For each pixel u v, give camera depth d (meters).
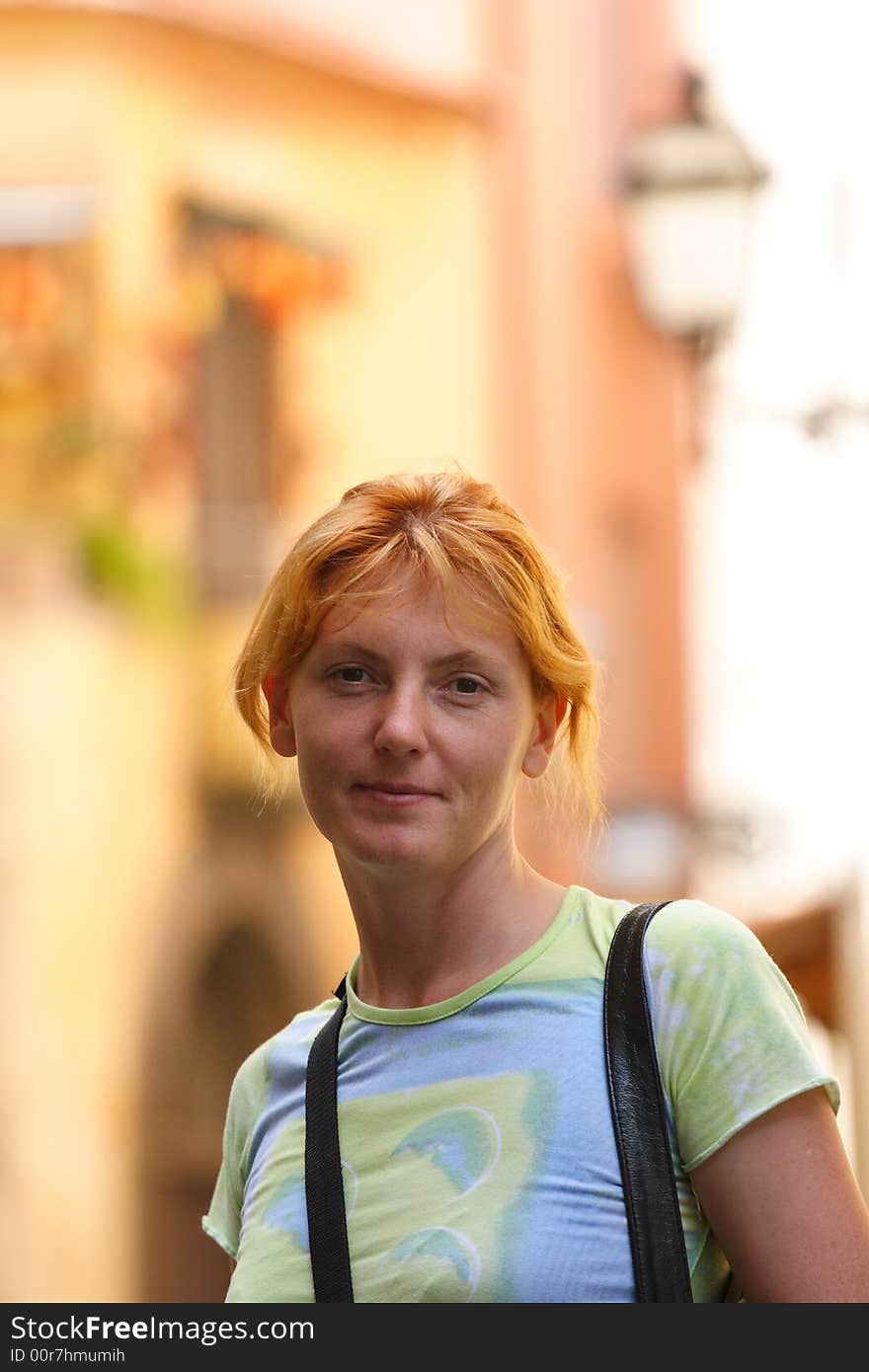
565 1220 3.77
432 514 4.02
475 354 23.38
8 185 18.92
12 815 19.28
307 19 20.91
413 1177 3.91
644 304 15.39
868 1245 3.71
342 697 4.00
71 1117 19.91
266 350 21.47
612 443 25.02
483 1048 3.95
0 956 19.41
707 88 15.24
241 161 20.55
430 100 22.64
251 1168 4.31
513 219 23.73
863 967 19.09
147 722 19.91
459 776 3.94
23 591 18.47
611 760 4.51
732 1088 3.75
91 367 18.67
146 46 19.47
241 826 20.95
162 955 20.42
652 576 25.91
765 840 23.97
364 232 22.09
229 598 20.53
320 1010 4.39
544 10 23.94
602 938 3.99
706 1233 3.84
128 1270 20.39
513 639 3.99
